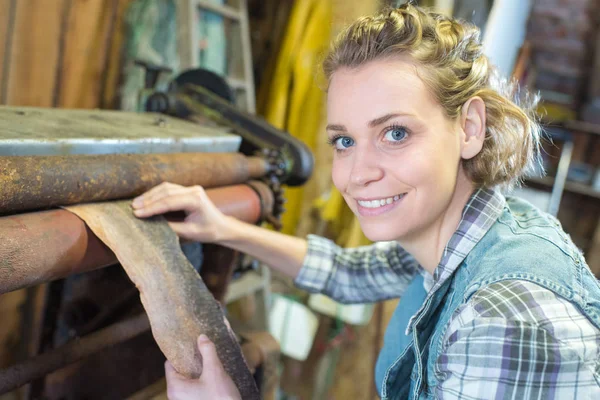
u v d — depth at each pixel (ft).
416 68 1.89
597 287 1.90
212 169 2.70
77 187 1.98
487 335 1.58
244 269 3.90
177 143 2.67
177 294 2.02
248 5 6.61
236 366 2.04
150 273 1.98
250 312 5.82
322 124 5.88
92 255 1.98
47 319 3.20
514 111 2.10
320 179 5.98
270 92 6.26
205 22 5.32
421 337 2.17
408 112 1.88
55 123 2.47
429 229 2.23
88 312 3.21
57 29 4.54
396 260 3.22
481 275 1.84
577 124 7.25
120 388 3.18
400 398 2.32
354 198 2.12
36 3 4.34
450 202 2.20
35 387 3.17
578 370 1.55
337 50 2.02
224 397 1.79
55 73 4.62
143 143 2.47
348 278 3.30
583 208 7.57
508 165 2.18
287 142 3.28
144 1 4.96
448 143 1.98
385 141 1.96
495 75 2.25
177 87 3.80
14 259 1.66
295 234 6.12
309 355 6.88
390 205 2.02
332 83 2.06
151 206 2.22
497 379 1.56
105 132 2.45
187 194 2.38
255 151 3.38
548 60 7.46
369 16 2.05
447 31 2.01
